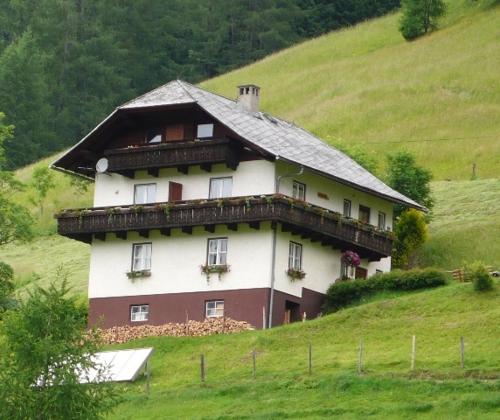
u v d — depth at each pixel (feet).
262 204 320.50
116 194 344.69
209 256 329.11
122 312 336.29
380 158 501.15
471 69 575.38
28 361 216.54
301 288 329.93
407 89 564.30
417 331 291.17
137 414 267.18
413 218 373.81
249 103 353.92
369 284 328.49
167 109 332.19
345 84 594.24
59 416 214.07
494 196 420.77
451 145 499.10
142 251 338.34
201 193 333.83
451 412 243.40
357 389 260.01
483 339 280.51
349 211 349.61
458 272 327.88
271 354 293.02
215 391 271.28
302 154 336.90
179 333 322.34
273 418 252.21
